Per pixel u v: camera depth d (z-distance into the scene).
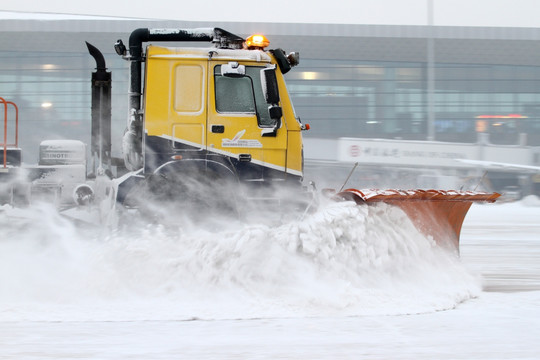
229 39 24.17
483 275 28.27
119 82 26.20
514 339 16.38
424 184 74.31
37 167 24.67
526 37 110.19
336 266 20.61
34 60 90.88
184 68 23.16
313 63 106.69
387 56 107.81
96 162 25.66
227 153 23.14
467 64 111.50
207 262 20.95
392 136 109.00
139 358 14.45
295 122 23.59
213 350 15.13
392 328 17.47
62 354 14.76
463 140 112.19
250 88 23.41
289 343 15.83
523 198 86.06
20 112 91.00
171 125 23.02
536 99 112.56
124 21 91.75
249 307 19.45
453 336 16.64
